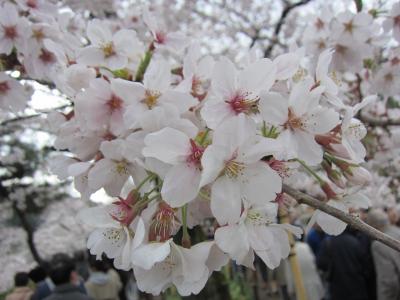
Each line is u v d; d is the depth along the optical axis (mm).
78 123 189
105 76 219
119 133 181
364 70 416
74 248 1850
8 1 289
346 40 330
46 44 224
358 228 156
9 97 292
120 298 885
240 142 148
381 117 516
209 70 199
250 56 186
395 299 539
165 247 148
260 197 150
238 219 148
